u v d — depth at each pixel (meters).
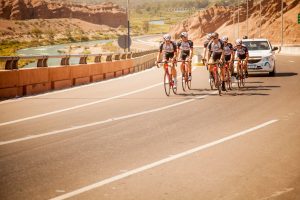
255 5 147.38
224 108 12.88
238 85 18.25
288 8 129.88
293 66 32.69
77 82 21.61
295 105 13.15
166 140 8.80
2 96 16.16
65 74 20.38
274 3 136.50
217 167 6.87
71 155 7.72
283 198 5.46
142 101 14.79
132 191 5.82
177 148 8.13
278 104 13.44
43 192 5.82
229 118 11.17
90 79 23.23
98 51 128.38
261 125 10.14
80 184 6.14
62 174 6.62
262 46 24.70
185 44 17.95
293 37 117.88
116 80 24.06
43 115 12.10
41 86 18.39
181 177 6.39
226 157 7.45
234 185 5.99
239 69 18.34
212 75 17.80
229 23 150.75
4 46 185.12
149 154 7.73
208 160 7.28
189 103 14.12
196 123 10.58
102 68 24.95
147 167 6.93
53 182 6.24
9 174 6.63
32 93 17.69
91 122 10.90
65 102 14.81
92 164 7.14
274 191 5.71
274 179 6.21
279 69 29.70
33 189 5.95
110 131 9.77
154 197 5.58
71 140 8.91
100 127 10.24
